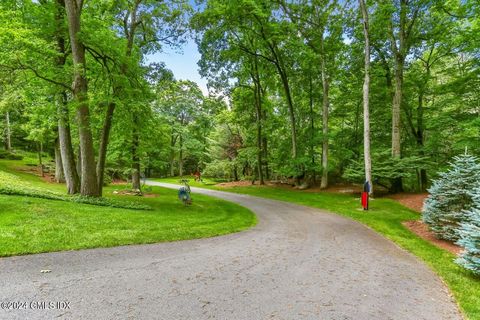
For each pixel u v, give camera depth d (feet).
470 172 28.27
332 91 97.81
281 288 14.97
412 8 58.23
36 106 46.44
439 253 24.35
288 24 67.97
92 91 46.14
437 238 30.01
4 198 30.07
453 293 15.70
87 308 11.58
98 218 28.43
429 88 75.15
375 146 79.66
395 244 27.14
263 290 14.56
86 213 29.89
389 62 72.13
